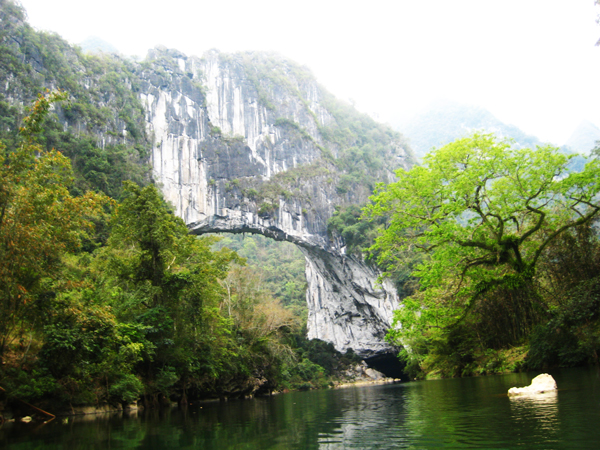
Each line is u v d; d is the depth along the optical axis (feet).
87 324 49.42
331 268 222.89
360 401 53.57
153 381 67.46
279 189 205.67
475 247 67.77
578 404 27.20
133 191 74.74
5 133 127.54
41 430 35.65
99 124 163.32
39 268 46.55
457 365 94.07
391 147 281.95
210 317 87.10
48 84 156.46
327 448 20.45
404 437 21.91
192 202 188.85
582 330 59.47
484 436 20.10
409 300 70.79
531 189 62.39
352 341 226.58
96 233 111.96
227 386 98.99
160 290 70.69
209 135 202.18
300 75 271.08
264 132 222.89
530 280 65.26
